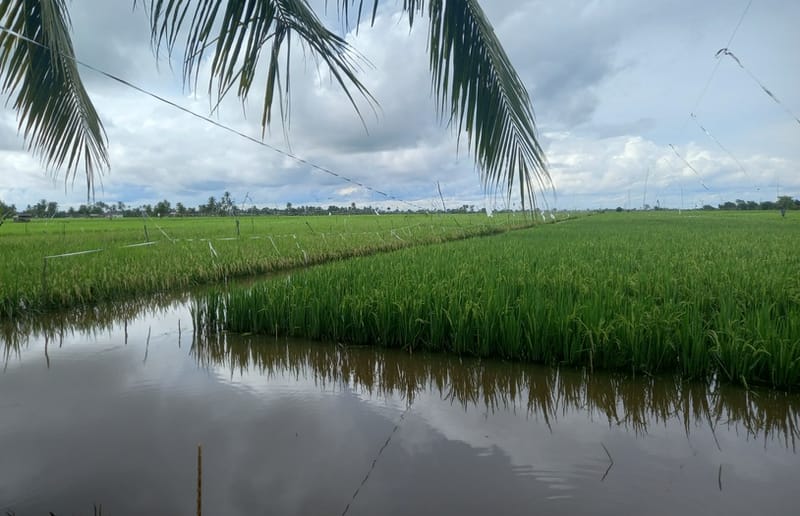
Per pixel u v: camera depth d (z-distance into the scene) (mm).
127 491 2621
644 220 45844
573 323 5156
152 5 2326
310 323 6289
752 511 2545
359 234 21203
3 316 7352
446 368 5223
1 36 3236
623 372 4914
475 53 2760
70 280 8383
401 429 3592
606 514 2484
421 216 53812
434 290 6172
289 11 2473
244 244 15281
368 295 6242
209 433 3438
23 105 3641
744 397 4305
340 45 2523
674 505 2588
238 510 2443
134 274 9531
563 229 28297
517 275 7516
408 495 2629
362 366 5332
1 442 3238
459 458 3107
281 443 3293
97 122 3973
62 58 3039
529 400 4340
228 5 2436
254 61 2598
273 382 4754
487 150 2812
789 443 3443
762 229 25016
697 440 3484
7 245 13992
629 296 6523
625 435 3559
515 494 2666
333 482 2756
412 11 2678
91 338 6488
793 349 4230
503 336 5359
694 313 5172
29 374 4844
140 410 3881
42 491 2613
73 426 3529
